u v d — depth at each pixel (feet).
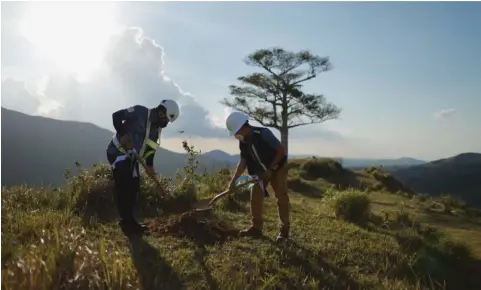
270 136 20.36
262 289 15.42
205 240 20.21
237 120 20.24
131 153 19.54
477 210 46.47
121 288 14.03
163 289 15.11
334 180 71.20
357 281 17.57
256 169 20.75
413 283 18.24
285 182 21.18
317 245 20.93
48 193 26.09
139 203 26.66
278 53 122.62
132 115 19.38
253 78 119.55
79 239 16.89
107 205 24.71
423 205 45.57
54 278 13.47
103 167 27.86
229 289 14.99
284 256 18.89
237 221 24.71
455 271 20.40
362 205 28.84
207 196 32.76
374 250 21.25
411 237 23.11
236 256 18.37
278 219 25.85
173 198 27.84
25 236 18.10
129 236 19.88
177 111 19.81
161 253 17.93
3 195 24.66
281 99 123.34
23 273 13.26
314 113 123.34
